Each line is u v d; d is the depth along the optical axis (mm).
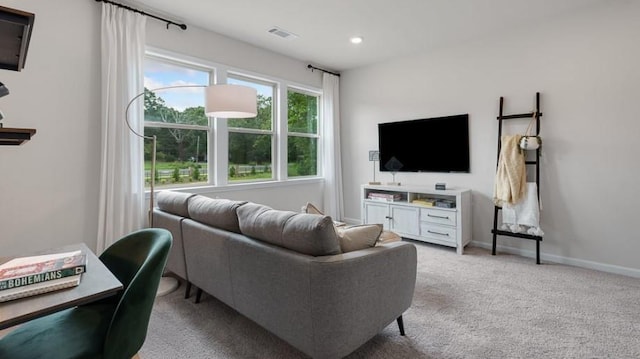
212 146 3822
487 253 3656
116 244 1585
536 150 3389
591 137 3121
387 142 4738
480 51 3844
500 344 1846
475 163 3930
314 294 1460
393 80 4680
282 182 4547
